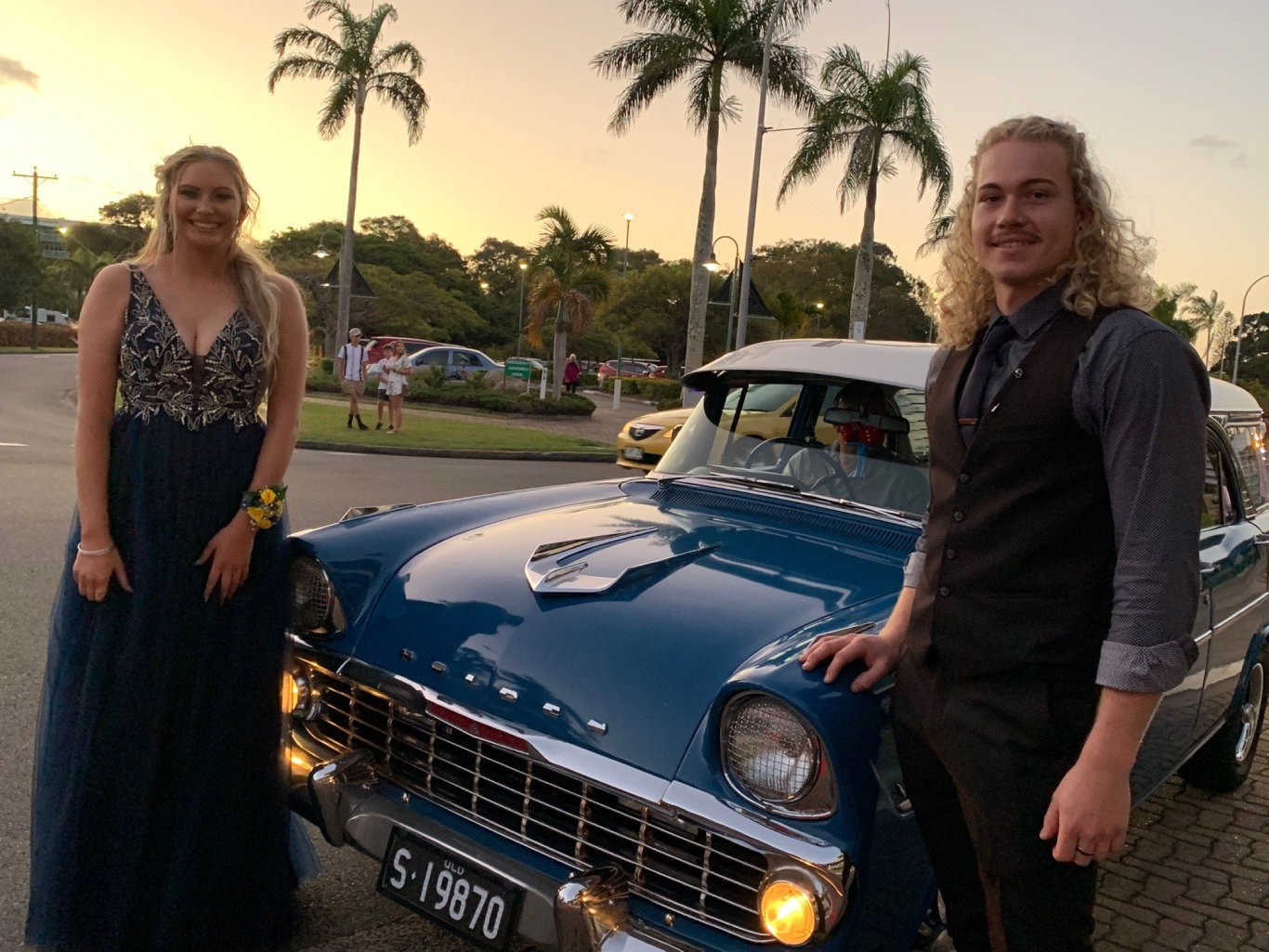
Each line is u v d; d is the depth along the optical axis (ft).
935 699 5.73
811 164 76.54
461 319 215.92
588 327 99.81
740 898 6.27
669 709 6.65
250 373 7.89
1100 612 5.32
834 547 9.02
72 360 122.01
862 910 6.04
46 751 7.88
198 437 7.76
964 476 5.62
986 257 5.75
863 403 10.11
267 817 8.37
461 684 7.45
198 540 7.82
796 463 10.30
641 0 73.87
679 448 11.41
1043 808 5.32
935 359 6.47
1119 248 5.50
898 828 6.25
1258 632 12.74
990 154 5.78
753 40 73.10
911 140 75.77
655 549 8.71
